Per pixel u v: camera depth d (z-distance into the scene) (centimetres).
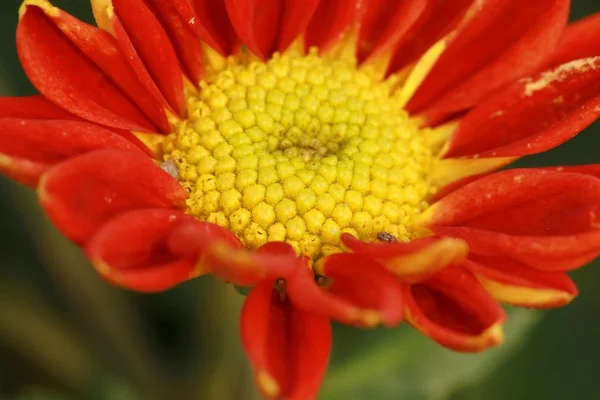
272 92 13
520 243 11
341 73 13
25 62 12
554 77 13
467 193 12
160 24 12
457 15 13
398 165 13
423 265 11
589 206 11
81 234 11
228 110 13
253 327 11
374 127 13
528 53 13
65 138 11
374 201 12
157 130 13
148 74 12
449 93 13
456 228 12
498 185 12
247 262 11
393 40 13
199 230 11
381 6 13
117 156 11
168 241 11
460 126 13
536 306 11
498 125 13
